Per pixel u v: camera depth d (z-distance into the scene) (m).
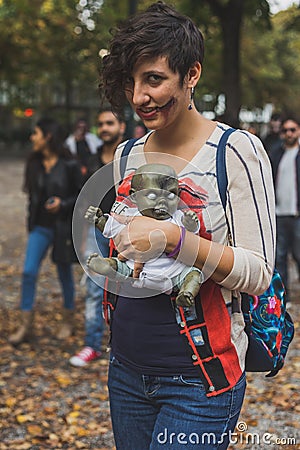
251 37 23.47
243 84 26.81
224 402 1.79
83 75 23.69
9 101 28.88
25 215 13.28
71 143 10.05
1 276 7.68
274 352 1.93
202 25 10.91
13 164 27.33
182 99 1.76
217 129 1.82
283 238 6.12
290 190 6.01
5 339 5.25
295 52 30.05
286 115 5.95
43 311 6.14
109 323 2.00
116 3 12.02
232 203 1.75
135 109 1.78
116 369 1.96
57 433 3.68
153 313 1.82
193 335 1.79
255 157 1.74
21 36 17.56
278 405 4.01
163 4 1.78
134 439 1.96
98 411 3.95
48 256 8.84
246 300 1.88
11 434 3.65
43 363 4.73
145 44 1.68
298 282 7.37
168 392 1.83
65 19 15.28
